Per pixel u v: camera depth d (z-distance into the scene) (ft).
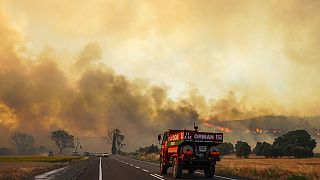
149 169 100.73
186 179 64.69
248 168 82.43
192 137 69.05
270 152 391.65
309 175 64.13
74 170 94.73
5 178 61.52
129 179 64.34
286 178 62.44
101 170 95.25
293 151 395.75
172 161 72.28
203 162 69.56
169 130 80.38
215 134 70.54
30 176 71.77
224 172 83.61
